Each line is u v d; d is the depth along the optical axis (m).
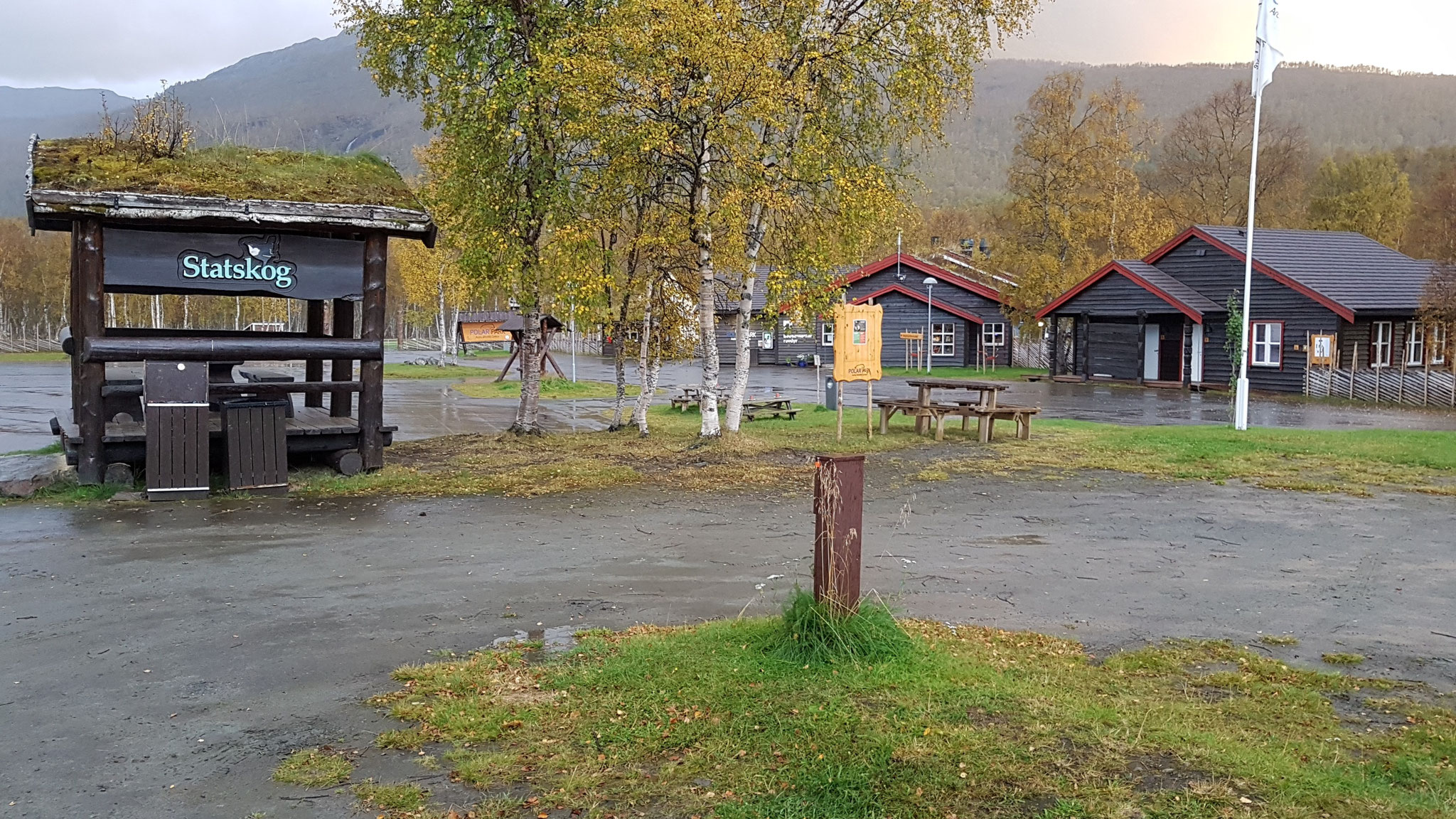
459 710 5.34
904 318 49.00
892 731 4.85
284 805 4.35
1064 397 31.61
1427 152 83.06
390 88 19.12
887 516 11.56
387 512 11.62
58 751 4.96
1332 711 5.45
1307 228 62.53
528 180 17.80
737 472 14.73
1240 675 6.00
